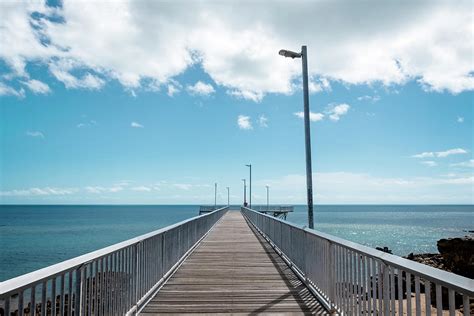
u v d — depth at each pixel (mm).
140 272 6195
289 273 9047
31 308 2947
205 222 17922
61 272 3371
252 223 24781
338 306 5672
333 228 77188
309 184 11883
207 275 8828
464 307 2611
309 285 7434
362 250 4527
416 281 3348
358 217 136375
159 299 6781
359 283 4812
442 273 2939
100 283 4461
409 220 118312
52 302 3320
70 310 3570
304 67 12406
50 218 135375
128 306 5547
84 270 4004
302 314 5945
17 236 62938
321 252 6637
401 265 3557
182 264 10219
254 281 8203
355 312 4902
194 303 6539
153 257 7125
